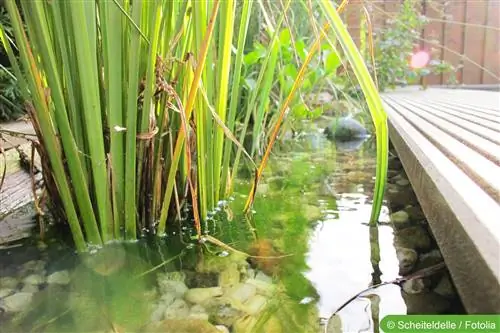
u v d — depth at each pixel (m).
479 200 0.51
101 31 0.66
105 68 0.68
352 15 2.70
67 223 0.81
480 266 0.37
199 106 0.78
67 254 0.71
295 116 1.93
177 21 0.71
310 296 0.57
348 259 0.69
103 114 0.73
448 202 0.52
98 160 0.69
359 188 1.18
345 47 0.57
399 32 3.24
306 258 0.70
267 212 0.94
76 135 0.69
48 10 0.65
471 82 3.85
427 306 0.53
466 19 3.73
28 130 1.23
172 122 0.80
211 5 0.77
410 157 0.93
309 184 1.23
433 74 3.95
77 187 0.68
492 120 1.34
